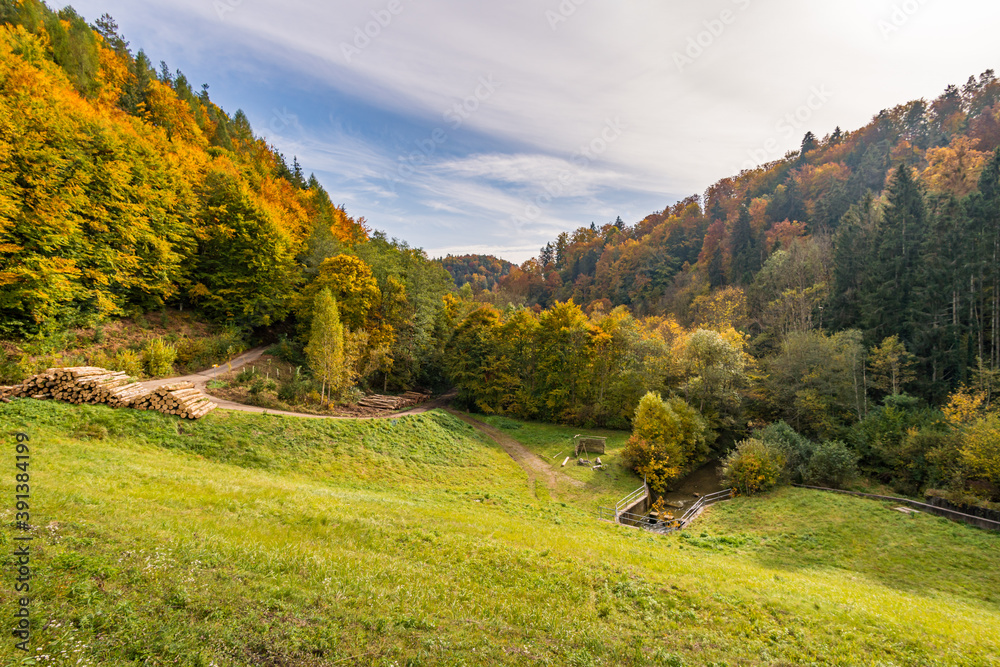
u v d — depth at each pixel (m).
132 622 6.52
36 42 51.47
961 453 30.23
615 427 49.84
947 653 10.17
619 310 68.19
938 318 45.81
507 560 12.92
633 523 28.11
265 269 46.44
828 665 9.13
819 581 17.67
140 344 33.38
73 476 13.51
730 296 72.31
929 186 64.25
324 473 23.84
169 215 41.31
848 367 42.56
